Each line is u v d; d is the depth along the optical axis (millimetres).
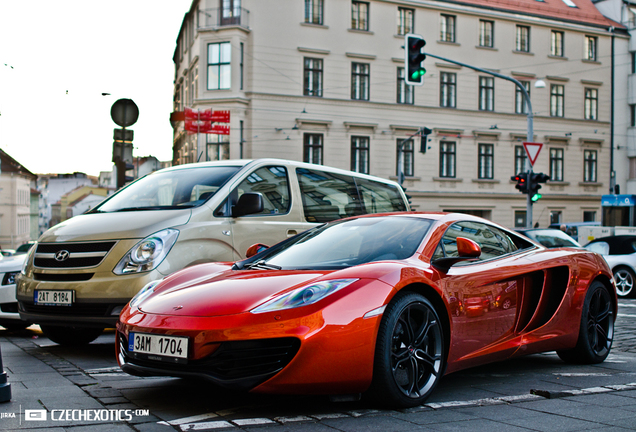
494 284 3924
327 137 29703
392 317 3203
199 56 28750
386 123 30766
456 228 4078
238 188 5895
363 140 30453
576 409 3266
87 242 5102
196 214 5414
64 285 4973
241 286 3354
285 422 2967
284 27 29016
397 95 31125
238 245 5617
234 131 28156
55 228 5523
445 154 31984
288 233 6176
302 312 3025
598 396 3596
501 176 33125
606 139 35812
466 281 3734
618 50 36156
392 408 3244
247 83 28578
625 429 2879
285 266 3766
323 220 6707
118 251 4973
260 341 2988
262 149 28641
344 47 30062
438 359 3469
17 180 89750
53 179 123688
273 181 6320
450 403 3381
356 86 30406
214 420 3010
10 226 88375
